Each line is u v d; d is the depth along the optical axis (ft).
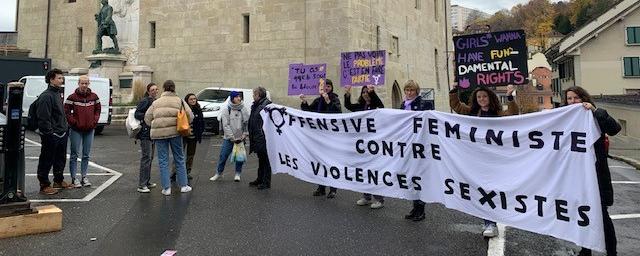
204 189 28.58
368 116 23.89
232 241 18.45
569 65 126.21
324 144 25.88
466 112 21.81
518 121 18.30
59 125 26.07
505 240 19.01
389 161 23.02
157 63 83.46
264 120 28.43
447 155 20.52
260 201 25.35
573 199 16.52
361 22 70.33
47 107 25.39
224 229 20.04
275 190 28.48
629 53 115.24
